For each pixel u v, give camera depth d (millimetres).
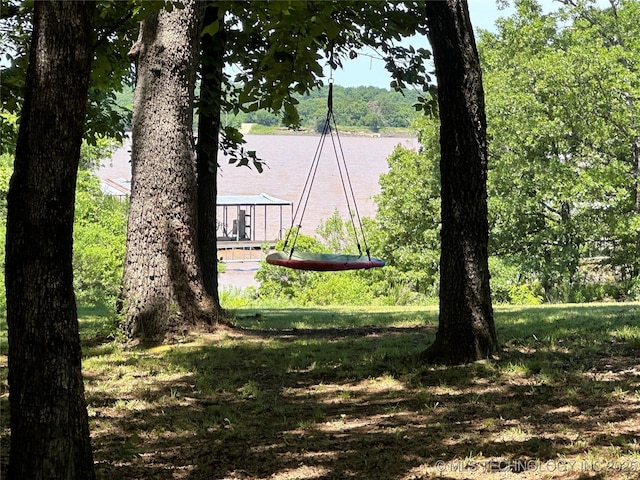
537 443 5309
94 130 14094
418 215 38406
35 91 3963
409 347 9469
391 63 12961
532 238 34188
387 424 6078
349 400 6992
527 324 11430
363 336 10891
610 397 6480
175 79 10492
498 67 35688
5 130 14375
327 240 38594
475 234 8188
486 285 8297
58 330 4047
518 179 32125
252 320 13844
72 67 3984
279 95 8164
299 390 7441
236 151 13148
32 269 3994
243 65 12766
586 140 32188
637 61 30797
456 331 8242
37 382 4020
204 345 10094
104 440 5875
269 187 93625
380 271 37438
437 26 7969
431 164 37719
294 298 30391
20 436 4039
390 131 87625
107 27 12672
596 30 33406
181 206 10594
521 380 7348
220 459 5348
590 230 32656
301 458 5297
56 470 4016
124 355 9570
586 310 14766
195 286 10750
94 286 28109
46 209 3979
